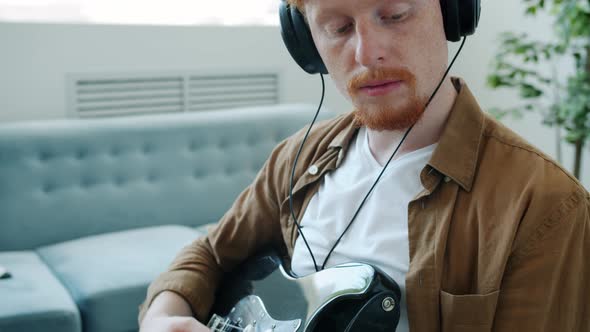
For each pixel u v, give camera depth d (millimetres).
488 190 858
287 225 1104
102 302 2057
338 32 857
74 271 2240
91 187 2656
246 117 2957
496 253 824
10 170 2510
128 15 3172
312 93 3602
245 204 1185
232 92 3359
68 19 3057
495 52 3727
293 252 1080
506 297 825
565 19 2598
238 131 2930
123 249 2424
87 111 2979
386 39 818
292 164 1129
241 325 1033
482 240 840
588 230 836
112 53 3002
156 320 1055
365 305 855
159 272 2219
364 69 839
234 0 3434
